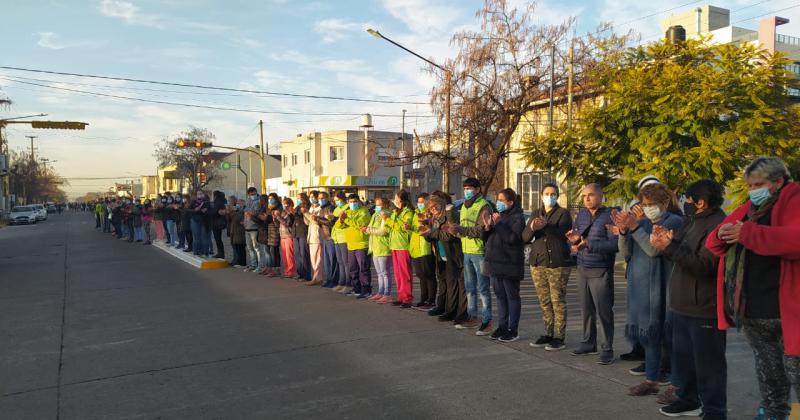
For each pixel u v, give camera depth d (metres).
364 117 42.66
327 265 9.96
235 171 62.44
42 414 4.23
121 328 6.96
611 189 10.30
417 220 7.82
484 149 18.16
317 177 44.22
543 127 19.41
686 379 3.92
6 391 4.74
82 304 8.54
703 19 25.56
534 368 5.18
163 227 20.33
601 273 5.14
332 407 4.30
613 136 10.43
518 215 6.04
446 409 4.21
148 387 4.81
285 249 11.23
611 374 4.96
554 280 5.71
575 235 5.11
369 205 12.20
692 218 3.76
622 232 4.52
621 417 4.00
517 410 4.17
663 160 9.38
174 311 7.96
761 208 3.14
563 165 11.35
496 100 17.55
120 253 16.56
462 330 6.71
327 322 7.19
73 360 5.62
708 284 3.62
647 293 4.46
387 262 8.60
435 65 17.73
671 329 4.34
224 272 12.15
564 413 4.09
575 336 6.35
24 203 79.50
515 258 6.05
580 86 16.50
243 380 4.96
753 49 9.88
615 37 16.47
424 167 20.61
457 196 29.08
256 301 8.70
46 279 11.30
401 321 7.22
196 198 14.98
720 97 9.16
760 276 3.15
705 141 9.04
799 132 9.33
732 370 5.05
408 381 4.87
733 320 3.35
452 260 7.04
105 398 4.56
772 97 9.45
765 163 3.11
